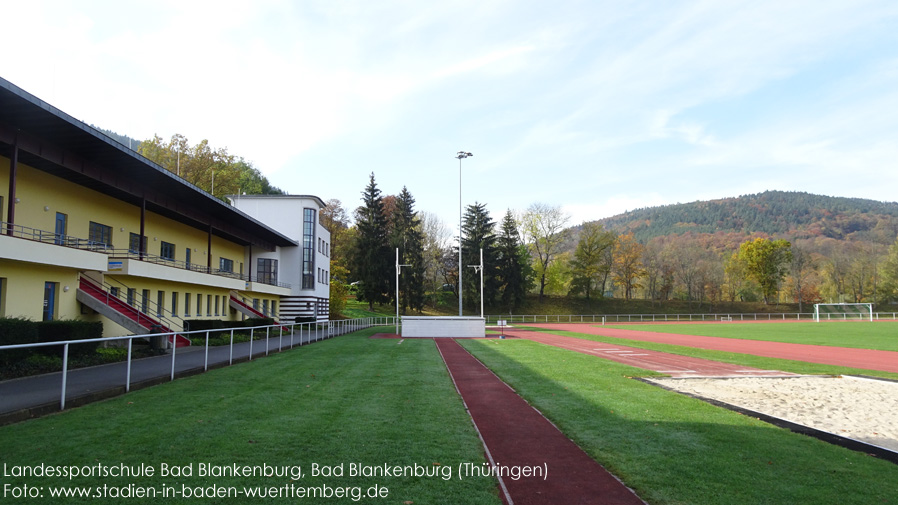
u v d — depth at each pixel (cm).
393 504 540
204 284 3462
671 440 812
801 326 5716
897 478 641
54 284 2206
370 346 2777
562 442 808
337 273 8550
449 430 856
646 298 10206
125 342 2216
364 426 873
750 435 846
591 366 1850
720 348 2916
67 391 1099
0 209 2048
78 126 1956
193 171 6019
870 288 9219
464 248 8631
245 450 721
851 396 1252
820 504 555
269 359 2017
